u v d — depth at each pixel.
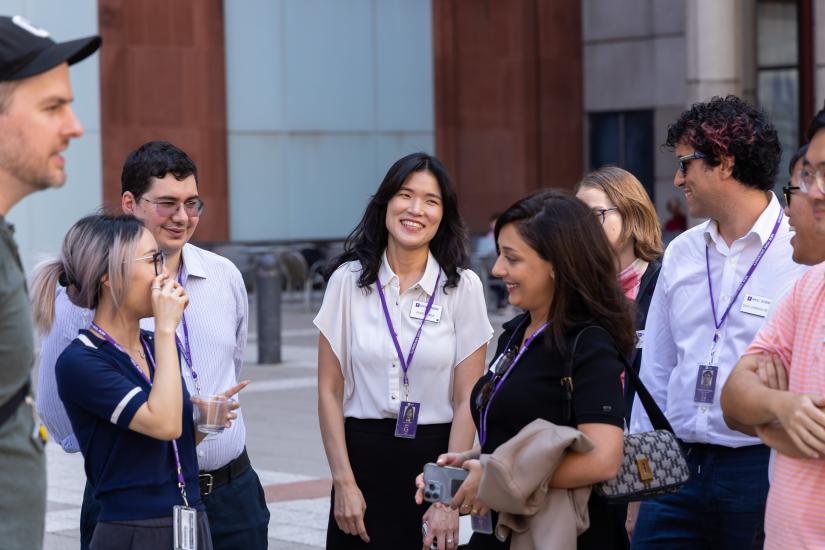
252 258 31.66
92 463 5.25
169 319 5.16
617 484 4.91
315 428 14.44
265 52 32.66
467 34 35.09
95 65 29.78
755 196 5.91
